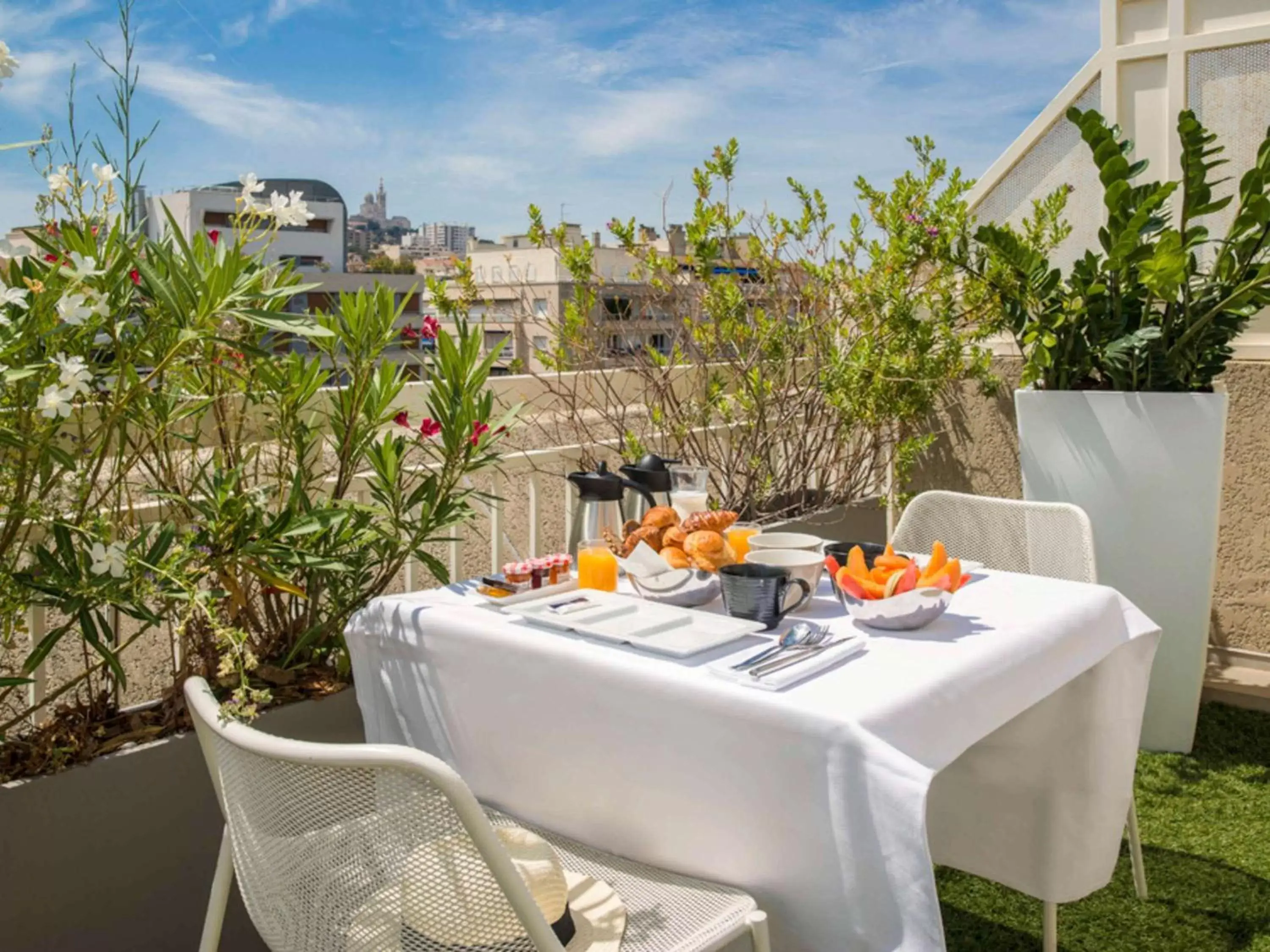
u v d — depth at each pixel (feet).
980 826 7.97
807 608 7.22
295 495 8.18
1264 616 13.76
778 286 15.67
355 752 4.36
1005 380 15.52
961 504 9.92
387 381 9.21
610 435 15.60
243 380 8.60
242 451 9.41
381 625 7.39
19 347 6.54
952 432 16.06
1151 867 9.57
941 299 15.64
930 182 14.57
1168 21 13.71
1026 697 6.30
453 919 4.52
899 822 4.91
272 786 4.73
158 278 7.07
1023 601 7.28
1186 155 11.69
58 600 7.22
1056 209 14.29
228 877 6.22
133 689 9.94
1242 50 13.26
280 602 9.22
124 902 7.47
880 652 6.21
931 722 5.55
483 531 14.25
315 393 9.26
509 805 6.76
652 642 6.21
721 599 7.50
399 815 4.44
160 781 7.61
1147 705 12.16
